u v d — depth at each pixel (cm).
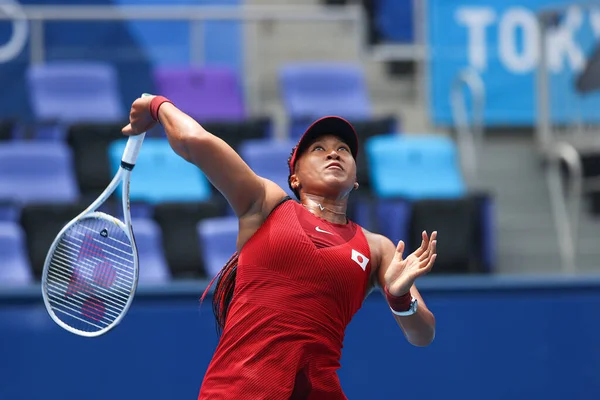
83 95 3828
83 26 3947
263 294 1290
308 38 4238
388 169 3438
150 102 1330
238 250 1341
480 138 3988
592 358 2297
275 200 1321
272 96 4128
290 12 4206
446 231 3112
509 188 3847
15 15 3875
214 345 2188
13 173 3297
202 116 3900
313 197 1364
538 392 2275
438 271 3105
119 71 3966
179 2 4091
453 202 3133
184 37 4038
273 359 1277
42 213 2989
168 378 2170
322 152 1366
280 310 1284
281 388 1273
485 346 2267
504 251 3650
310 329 1288
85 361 2156
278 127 4028
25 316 2155
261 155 3322
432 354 2250
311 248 1293
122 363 2162
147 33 4003
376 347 2236
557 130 4019
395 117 3675
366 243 1359
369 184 3488
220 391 1288
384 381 2231
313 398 1311
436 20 4034
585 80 3841
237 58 4097
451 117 4034
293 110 3922
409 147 3472
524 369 2273
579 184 3688
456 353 2258
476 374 2259
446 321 2261
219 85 3962
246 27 4116
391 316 2245
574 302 2300
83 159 3419
